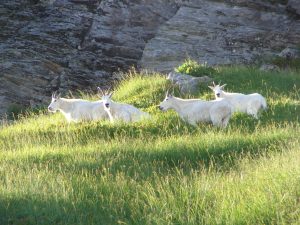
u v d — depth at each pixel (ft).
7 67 320.09
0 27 355.56
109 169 151.12
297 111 206.90
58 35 349.00
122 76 302.25
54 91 320.29
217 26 352.90
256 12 359.25
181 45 344.08
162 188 128.98
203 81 252.01
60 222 117.70
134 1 362.94
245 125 195.72
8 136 208.44
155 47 343.87
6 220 118.52
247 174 133.59
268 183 120.47
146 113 207.72
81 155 165.58
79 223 116.98
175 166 153.48
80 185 135.44
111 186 134.62
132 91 253.65
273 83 255.09
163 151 164.35
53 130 205.57
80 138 192.13
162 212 116.67
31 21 360.28
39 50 336.49
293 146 151.64
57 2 369.50
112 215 119.65
